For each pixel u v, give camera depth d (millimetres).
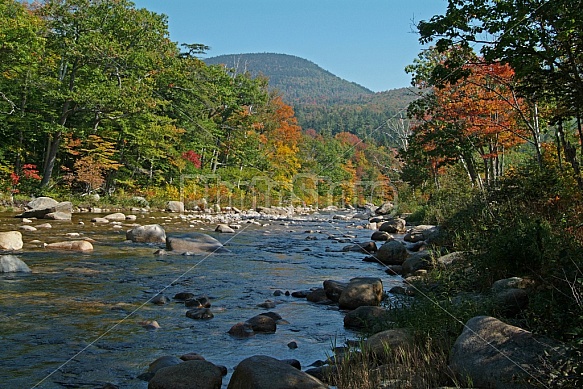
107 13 30672
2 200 24234
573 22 8617
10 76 28078
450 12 10172
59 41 28531
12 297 8070
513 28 9375
